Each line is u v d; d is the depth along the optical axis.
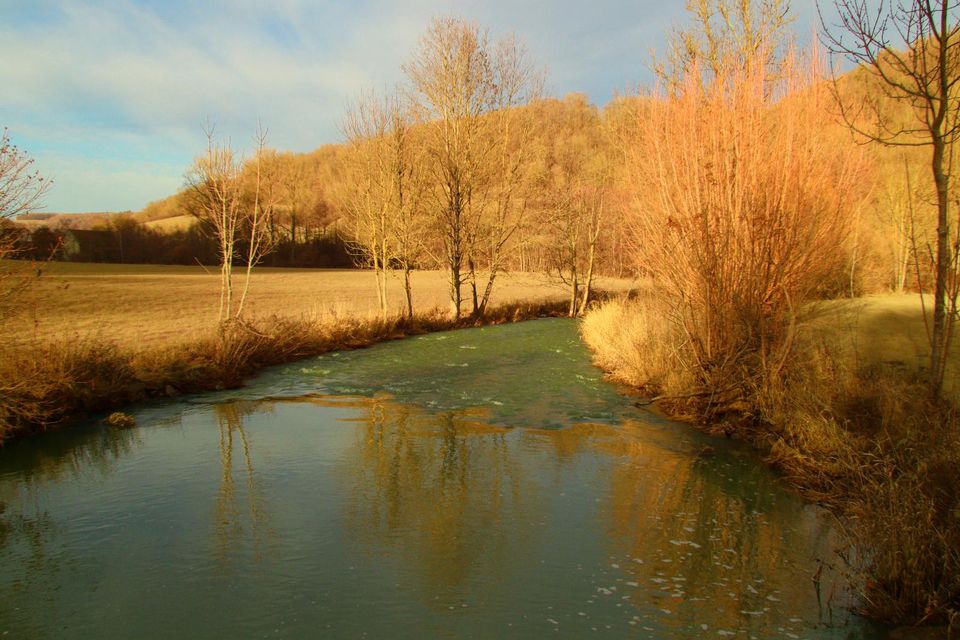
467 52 25.38
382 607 5.05
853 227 13.20
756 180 9.81
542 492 7.58
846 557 5.69
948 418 6.38
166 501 7.39
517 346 20.20
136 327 20.91
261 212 20.16
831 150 9.83
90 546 6.23
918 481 5.58
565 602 5.11
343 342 19.83
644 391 13.14
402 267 25.56
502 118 27.02
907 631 4.51
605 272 32.62
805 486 7.62
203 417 11.31
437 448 9.40
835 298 21.12
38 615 5.00
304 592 5.30
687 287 11.09
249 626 4.81
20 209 9.16
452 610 4.99
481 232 27.58
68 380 11.02
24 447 9.57
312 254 72.31
